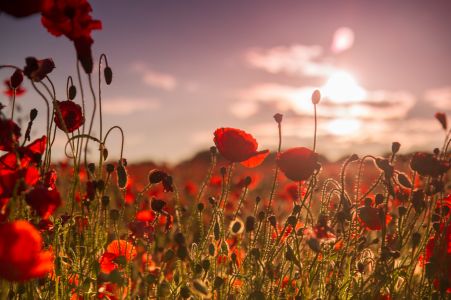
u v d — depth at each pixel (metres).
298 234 2.75
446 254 2.72
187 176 8.65
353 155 2.72
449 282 2.59
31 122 2.54
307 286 2.60
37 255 1.79
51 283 2.64
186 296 2.40
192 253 2.86
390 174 2.67
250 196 6.18
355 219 2.93
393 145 2.78
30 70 2.27
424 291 2.84
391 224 3.66
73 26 2.26
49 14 2.25
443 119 2.71
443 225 2.79
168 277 3.15
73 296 2.66
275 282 2.93
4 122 2.14
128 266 2.65
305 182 2.98
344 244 2.85
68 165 3.71
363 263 2.80
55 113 2.57
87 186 2.51
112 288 2.76
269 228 2.88
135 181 6.75
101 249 2.78
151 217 3.30
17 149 2.31
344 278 2.74
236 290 2.98
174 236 2.49
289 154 2.60
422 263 2.87
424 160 2.71
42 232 2.65
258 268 2.71
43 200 2.09
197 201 3.07
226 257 2.97
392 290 2.76
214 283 2.48
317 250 2.40
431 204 2.88
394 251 2.63
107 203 2.61
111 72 2.56
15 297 2.44
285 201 4.89
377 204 2.79
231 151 2.86
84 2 2.28
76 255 2.75
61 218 2.67
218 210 2.86
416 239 2.74
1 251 1.74
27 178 2.32
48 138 2.45
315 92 2.58
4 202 2.19
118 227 2.84
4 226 1.77
